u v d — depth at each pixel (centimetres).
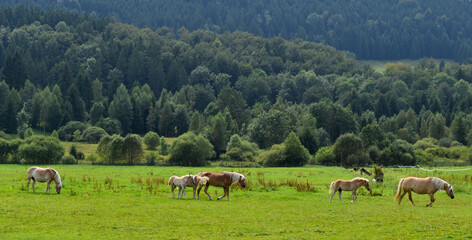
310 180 5491
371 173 6538
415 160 10512
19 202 3081
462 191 4284
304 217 2784
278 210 3050
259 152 11506
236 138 11419
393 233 2338
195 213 2873
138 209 2952
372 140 11531
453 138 14175
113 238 2209
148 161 9675
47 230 2331
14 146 9538
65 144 14150
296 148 9875
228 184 3597
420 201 3631
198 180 3584
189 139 9925
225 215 2833
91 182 4725
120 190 4016
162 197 3603
